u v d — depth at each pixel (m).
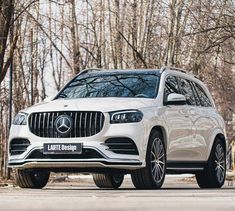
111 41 26.67
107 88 10.40
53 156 9.26
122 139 9.12
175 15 23.70
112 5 26.36
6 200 5.79
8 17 15.83
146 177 9.37
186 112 10.61
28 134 9.46
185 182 16.33
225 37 19.20
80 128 9.20
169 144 10.00
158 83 10.27
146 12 25.50
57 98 10.52
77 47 26.67
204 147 11.09
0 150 21.31
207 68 26.38
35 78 27.06
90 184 14.49
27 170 9.79
